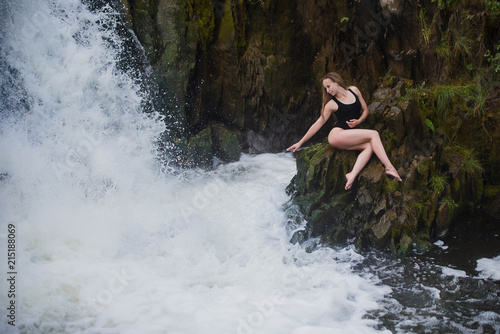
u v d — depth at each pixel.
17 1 6.05
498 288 4.09
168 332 3.52
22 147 5.92
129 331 3.54
